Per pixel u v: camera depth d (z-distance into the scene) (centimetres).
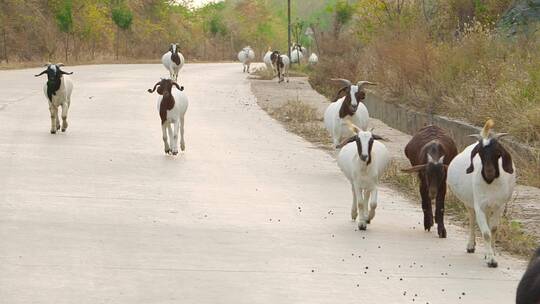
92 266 962
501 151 1004
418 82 2453
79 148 1817
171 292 878
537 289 632
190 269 966
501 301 891
